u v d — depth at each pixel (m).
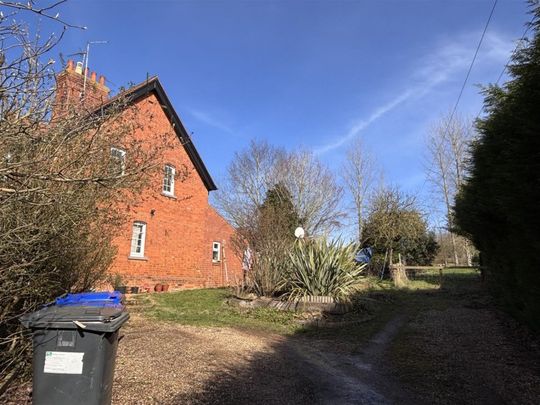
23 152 3.88
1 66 3.58
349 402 5.26
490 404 5.16
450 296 16.25
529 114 5.75
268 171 38.75
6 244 3.95
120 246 17.33
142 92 17.39
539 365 6.59
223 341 8.34
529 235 6.18
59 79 4.59
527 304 7.81
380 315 12.27
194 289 19.78
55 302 4.25
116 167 5.30
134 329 9.16
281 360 7.19
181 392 5.19
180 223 20.69
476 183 9.80
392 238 25.52
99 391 3.61
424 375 6.40
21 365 4.74
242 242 15.84
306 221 36.84
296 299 12.00
